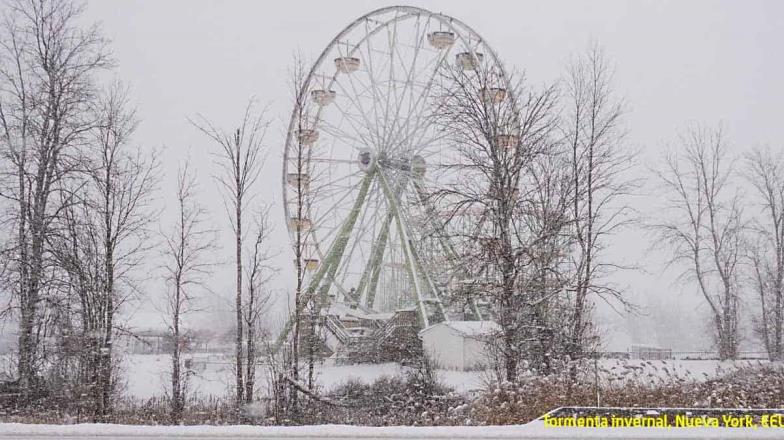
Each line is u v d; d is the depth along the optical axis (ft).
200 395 94.73
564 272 81.46
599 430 44.93
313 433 45.19
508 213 73.20
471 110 74.79
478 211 76.64
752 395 61.98
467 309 137.59
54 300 84.79
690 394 61.00
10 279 84.84
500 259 72.64
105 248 84.02
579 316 79.41
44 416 72.18
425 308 140.05
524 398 60.44
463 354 123.85
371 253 154.92
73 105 93.04
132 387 103.14
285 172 142.51
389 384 94.48
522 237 79.77
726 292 158.40
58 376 83.46
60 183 91.30
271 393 83.35
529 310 75.00
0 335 95.35
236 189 86.17
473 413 62.44
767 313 168.04
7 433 44.98
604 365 82.38
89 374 78.89
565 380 62.59
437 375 103.19
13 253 86.38
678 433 43.80
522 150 74.69
